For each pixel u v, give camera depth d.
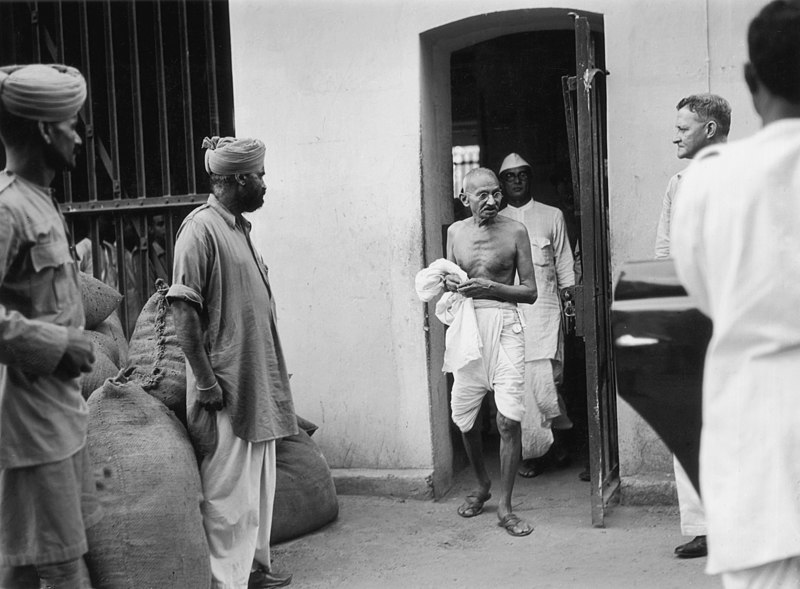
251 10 5.63
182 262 3.89
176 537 3.70
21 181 3.07
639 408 2.22
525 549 4.59
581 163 4.74
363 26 5.45
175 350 4.39
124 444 3.82
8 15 6.29
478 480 5.16
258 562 4.25
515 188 6.04
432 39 5.55
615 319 2.22
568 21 5.47
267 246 5.68
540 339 5.80
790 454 1.91
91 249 6.14
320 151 5.56
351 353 5.56
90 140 6.07
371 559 4.54
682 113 4.35
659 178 5.08
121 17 6.04
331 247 5.57
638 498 5.09
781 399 1.92
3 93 3.01
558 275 6.02
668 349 2.17
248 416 3.98
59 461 3.04
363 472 5.52
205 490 3.99
